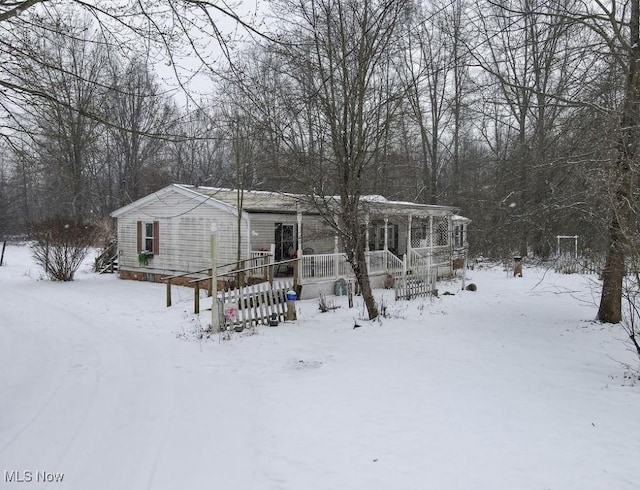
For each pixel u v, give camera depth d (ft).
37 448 17.04
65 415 20.16
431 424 19.42
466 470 15.69
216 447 17.28
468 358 29.89
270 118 40.40
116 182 139.95
